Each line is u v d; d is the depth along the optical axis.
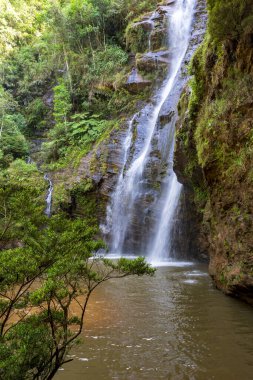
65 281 3.88
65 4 36.38
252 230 7.21
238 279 7.57
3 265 3.35
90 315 7.18
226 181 8.41
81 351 5.33
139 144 20.95
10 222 3.96
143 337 5.89
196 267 13.68
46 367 3.43
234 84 8.60
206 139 9.34
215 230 9.36
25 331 3.15
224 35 8.59
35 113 32.25
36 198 4.32
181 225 15.93
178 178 14.41
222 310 7.38
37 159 28.48
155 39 25.02
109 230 20.09
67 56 31.72
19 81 35.53
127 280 10.80
